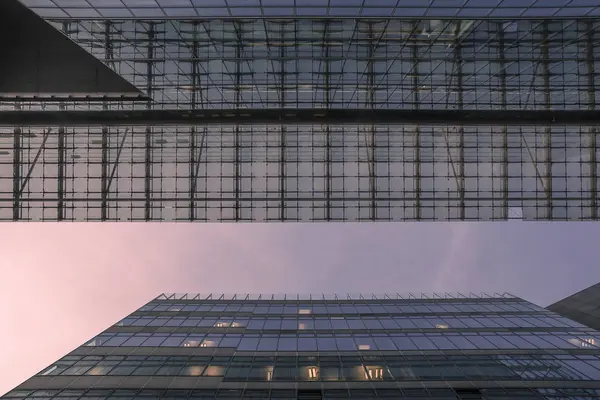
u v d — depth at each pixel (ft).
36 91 117.19
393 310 126.93
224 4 78.54
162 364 87.51
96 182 132.57
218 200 132.67
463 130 133.18
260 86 118.11
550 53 102.12
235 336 103.30
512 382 79.87
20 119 93.81
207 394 76.18
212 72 109.60
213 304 133.28
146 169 133.18
